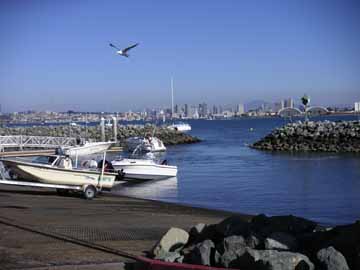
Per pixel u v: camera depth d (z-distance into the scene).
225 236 8.19
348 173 36.59
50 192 22.36
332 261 6.70
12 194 20.97
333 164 44.00
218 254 7.34
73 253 9.30
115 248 9.87
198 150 65.12
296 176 34.91
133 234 11.85
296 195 25.77
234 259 7.14
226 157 53.22
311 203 23.05
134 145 60.81
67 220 13.96
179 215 16.33
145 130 86.69
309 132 66.06
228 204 22.73
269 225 8.42
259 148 66.75
